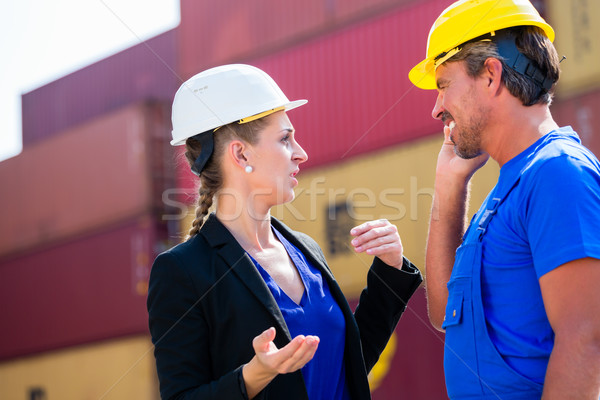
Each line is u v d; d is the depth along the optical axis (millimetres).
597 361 1640
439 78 2131
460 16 2074
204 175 2109
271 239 2141
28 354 15438
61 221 15508
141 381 13188
